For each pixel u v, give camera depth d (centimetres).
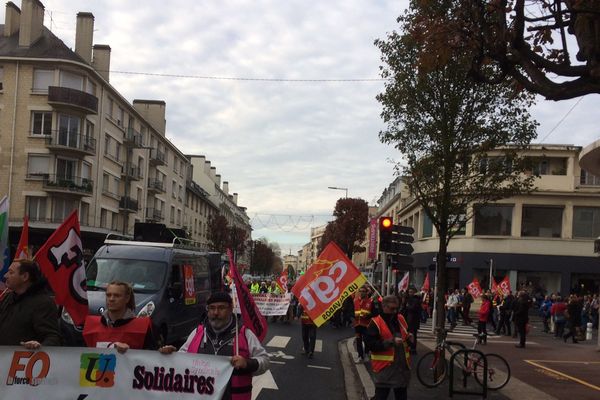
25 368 433
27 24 4022
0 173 3881
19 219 3869
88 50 4269
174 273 1216
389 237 1393
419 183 1116
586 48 554
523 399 889
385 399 662
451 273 4297
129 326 455
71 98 3941
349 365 1277
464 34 639
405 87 1058
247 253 12369
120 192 4866
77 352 436
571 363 1405
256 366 439
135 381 435
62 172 4006
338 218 6662
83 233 4091
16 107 3925
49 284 538
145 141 5438
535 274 3991
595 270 3894
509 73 602
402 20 1048
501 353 1612
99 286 1118
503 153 1181
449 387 902
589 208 3962
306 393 945
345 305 2234
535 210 4034
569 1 581
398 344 654
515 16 561
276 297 2127
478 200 1199
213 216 8700
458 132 1070
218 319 447
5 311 457
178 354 435
